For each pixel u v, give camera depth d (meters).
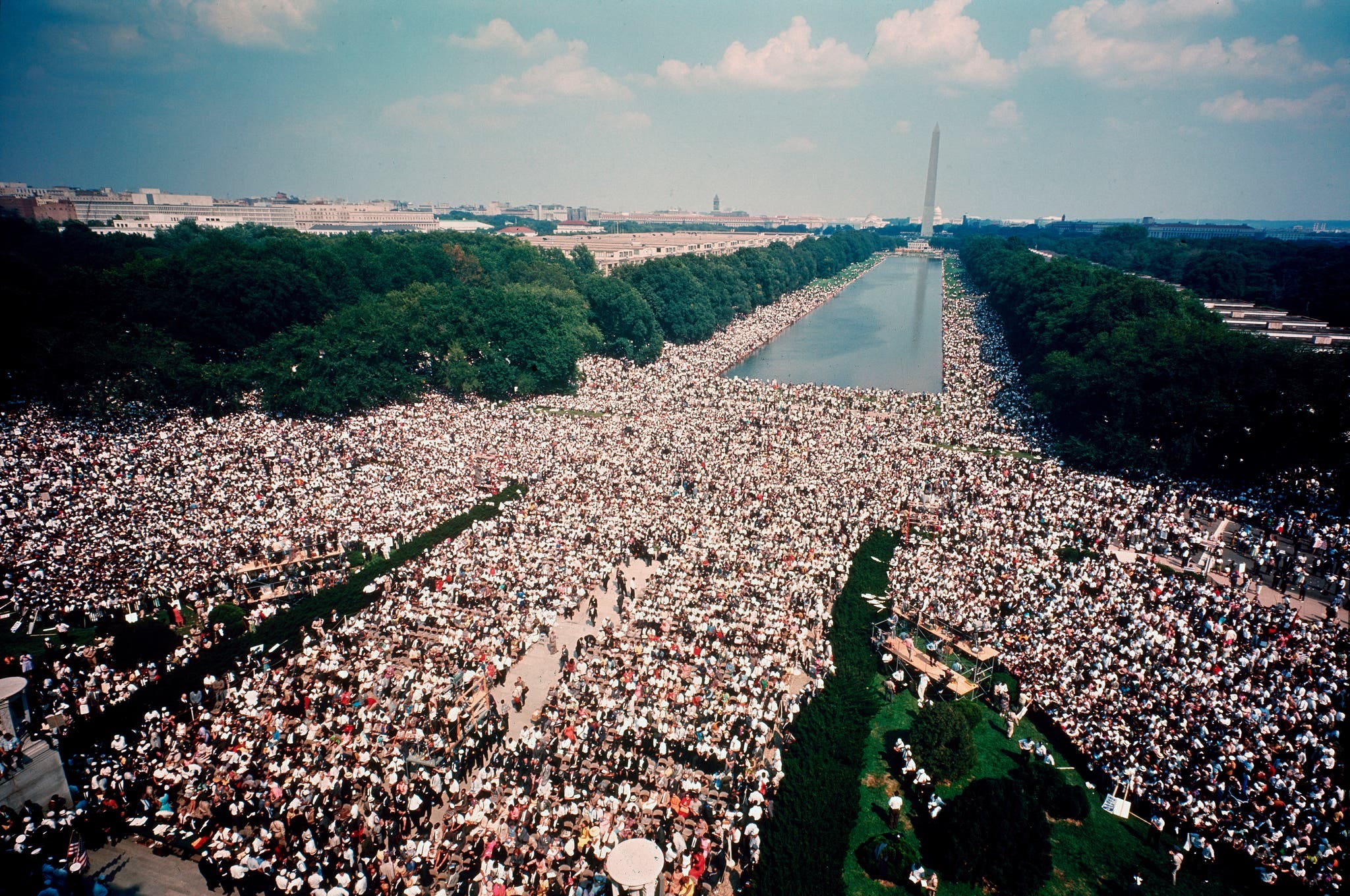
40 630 61.12
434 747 50.44
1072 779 50.16
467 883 40.78
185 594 67.31
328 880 40.44
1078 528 87.38
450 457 104.50
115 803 44.38
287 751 49.84
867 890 41.88
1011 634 64.06
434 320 144.62
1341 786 47.12
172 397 113.50
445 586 70.38
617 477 98.38
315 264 162.00
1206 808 44.91
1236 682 56.88
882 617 69.00
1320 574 78.38
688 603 68.75
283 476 92.88
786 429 124.38
